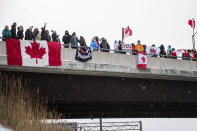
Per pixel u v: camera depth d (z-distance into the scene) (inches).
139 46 759.1
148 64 724.7
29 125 418.9
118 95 723.4
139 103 815.1
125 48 752.3
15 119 418.0
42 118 449.1
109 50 697.6
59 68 623.5
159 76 737.0
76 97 680.4
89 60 660.7
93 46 681.0
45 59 610.5
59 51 627.2
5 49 582.2
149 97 757.3
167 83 773.3
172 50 839.7
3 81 586.9
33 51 602.2
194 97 806.5
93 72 664.4
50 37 656.4
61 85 661.9
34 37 633.6
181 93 791.7
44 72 623.5
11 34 604.7
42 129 432.5
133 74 704.4
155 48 796.6
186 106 924.6
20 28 621.3
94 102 748.6
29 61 595.2
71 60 641.0
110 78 708.0
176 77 757.9
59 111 883.4
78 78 676.1
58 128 474.0
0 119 409.4
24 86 583.2
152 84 756.0
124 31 866.1
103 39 717.3
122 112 957.2
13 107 428.1
